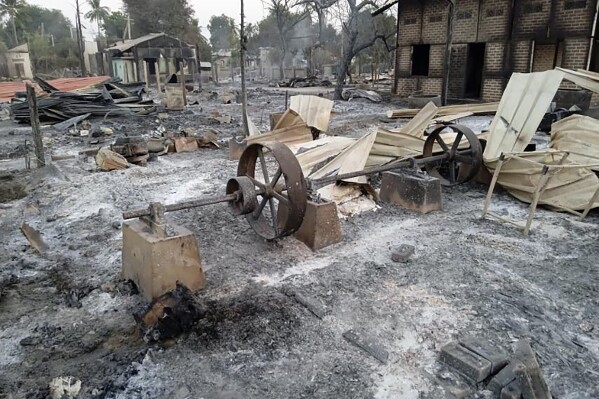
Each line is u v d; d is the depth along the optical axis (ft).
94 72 176.04
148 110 59.41
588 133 22.80
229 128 48.19
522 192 22.56
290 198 15.20
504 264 15.65
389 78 125.80
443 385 9.87
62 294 14.08
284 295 13.73
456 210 21.59
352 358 10.83
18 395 9.85
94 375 10.37
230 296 13.67
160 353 11.03
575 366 10.50
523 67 52.65
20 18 212.02
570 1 47.78
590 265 15.47
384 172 22.62
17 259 16.61
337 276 14.84
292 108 37.09
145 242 13.14
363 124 48.01
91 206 22.34
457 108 33.40
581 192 20.42
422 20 62.54
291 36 185.57
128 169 29.17
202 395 9.70
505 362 10.23
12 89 80.64
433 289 13.94
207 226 19.39
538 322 12.17
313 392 9.75
